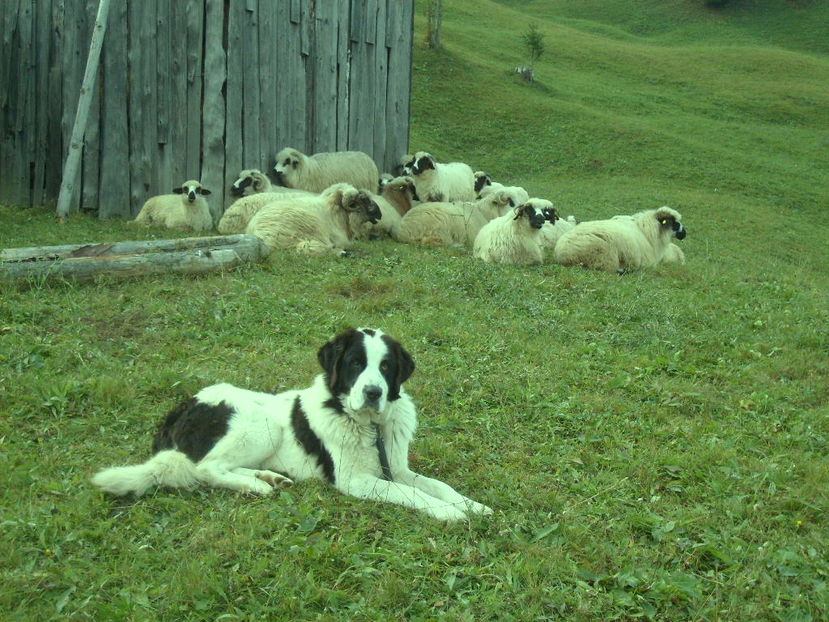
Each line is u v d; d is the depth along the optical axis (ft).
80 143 32.53
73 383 21.07
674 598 13.70
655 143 70.79
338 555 14.21
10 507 15.38
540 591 13.56
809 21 135.85
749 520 16.66
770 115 88.58
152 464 16.38
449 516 15.88
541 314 27.25
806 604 13.64
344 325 25.29
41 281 25.72
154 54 34.09
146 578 13.46
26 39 33.30
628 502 17.48
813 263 45.88
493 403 22.66
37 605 12.49
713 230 48.29
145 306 25.30
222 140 35.37
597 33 133.80
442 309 26.89
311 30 37.45
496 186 41.39
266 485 16.52
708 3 144.25
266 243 30.14
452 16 118.21
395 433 17.40
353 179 38.01
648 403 23.06
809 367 24.97
